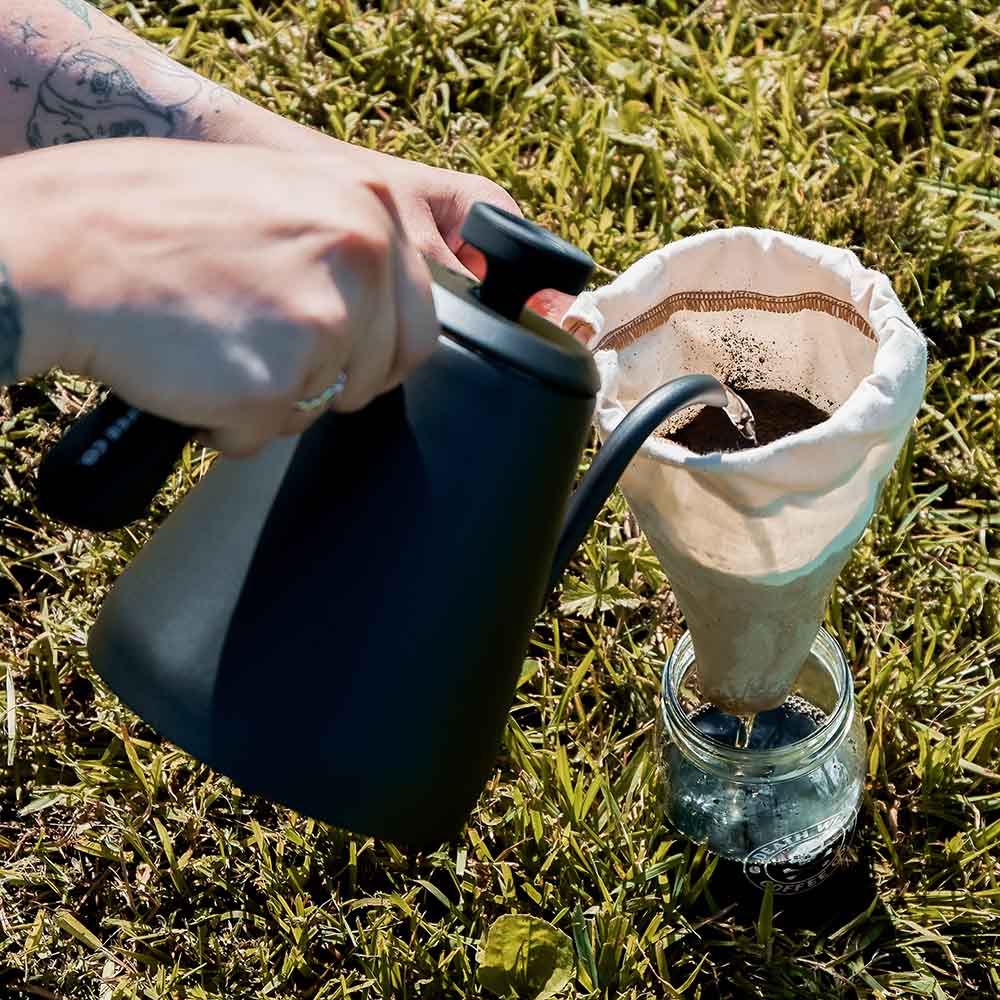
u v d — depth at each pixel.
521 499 0.94
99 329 0.84
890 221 2.26
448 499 0.93
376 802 0.98
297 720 0.96
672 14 2.69
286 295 0.83
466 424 0.92
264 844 1.71
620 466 1.08
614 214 2.38
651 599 1.95
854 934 1.65
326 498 0.95
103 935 1.74
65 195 0.86
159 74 1.57
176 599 0.99
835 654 1.59
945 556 1.97
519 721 1.88
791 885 1.65
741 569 1.30
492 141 2.46
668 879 1.68
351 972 1.65
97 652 1.04
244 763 0.97
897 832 1.73
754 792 1.58
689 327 1.46
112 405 0.91
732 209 2.35
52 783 1.86
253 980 1.66
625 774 1.75
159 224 0.84
